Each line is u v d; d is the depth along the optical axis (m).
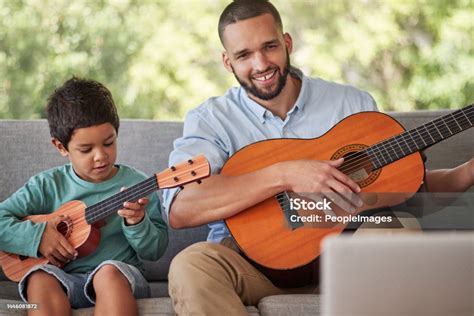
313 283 2.69
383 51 7.89
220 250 2.61
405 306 1.58
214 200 2.72
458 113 2.75
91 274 2.59
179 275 2.53
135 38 7.66
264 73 2.92
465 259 1.57
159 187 2.65
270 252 2.65
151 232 2.76
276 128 3.00
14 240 2.74
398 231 2.62
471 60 7.74
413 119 3.25
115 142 2.86
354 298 1.58
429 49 7.83
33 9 7.59
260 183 2.68
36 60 7.57
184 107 7.62
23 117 7.55
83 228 2.75
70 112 2.79
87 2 7.65
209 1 7.79
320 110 3.03
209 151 2.94
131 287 2.58
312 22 7.96
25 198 2.86
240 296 2.61
